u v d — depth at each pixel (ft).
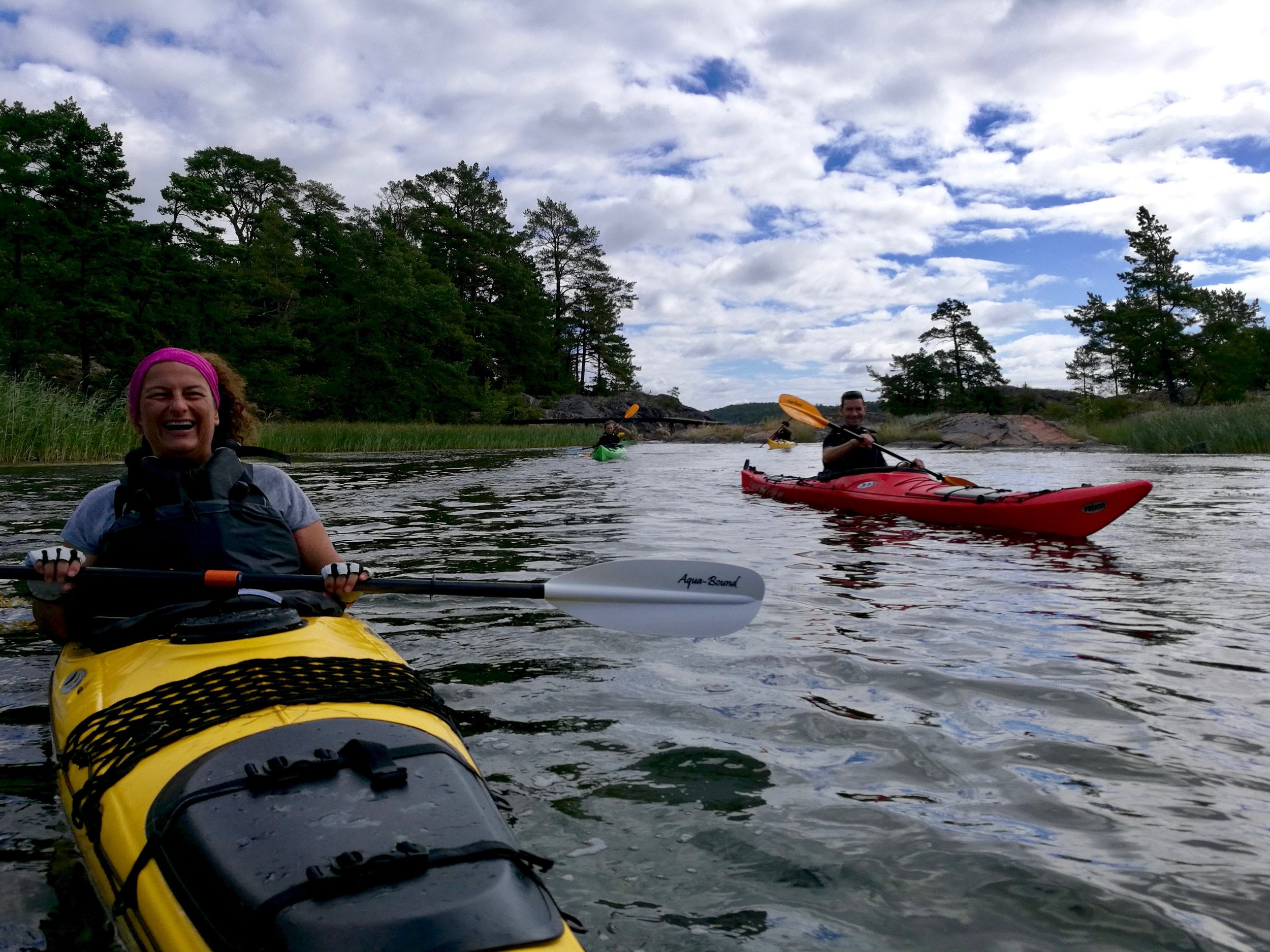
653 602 9.99
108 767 5.70
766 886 5.67
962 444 90.22
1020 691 9.66
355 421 126.00
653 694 9.57
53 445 48.06
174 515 8.34
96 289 82.07
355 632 7.81
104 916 5.16
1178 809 6.81
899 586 15.53
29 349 78.64
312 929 3.99
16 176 79.51
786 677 10.20
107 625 7.94
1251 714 8.95
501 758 7.79
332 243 143.13
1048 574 16.79
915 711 9.07
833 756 7.90
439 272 158.20
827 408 209.15
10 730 8.41
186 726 5.72
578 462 63.93
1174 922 5.27
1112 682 10.00
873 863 5.97
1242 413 73.36
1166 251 162.50
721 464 61.11
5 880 5.61
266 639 7.13
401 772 5.15
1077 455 68.90
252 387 98.78
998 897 5.55
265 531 8.80
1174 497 31.37
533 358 189.57
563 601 9.59
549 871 5.83
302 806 4.84
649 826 6.49
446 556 18.17
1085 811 6.77
